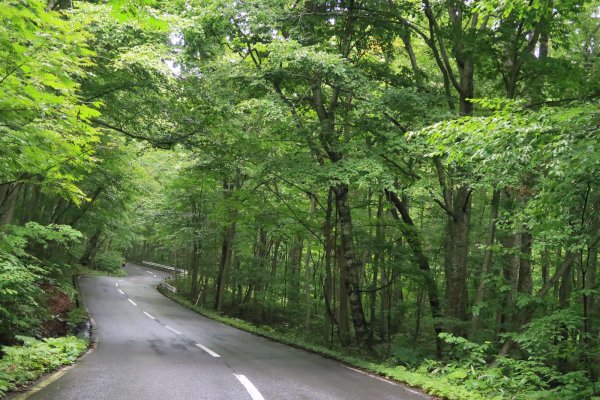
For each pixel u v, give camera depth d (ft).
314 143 46.62
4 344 32.50
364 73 46.55
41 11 15.93
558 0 26.40
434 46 44.45
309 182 43.52
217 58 45.75
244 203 57.26
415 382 28.43
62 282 68.49
